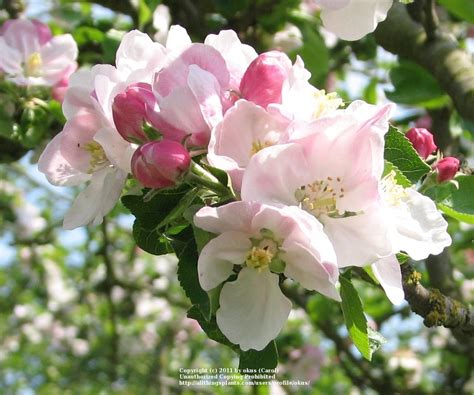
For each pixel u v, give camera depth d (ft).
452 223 2.11
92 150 0.84
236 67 0.80
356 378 2.32
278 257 0.70
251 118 0.71
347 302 0.77
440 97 1.57
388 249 0.70
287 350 2.54
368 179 0.70
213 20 1.84
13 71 1.43
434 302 0.98
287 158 0.68
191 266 0.76
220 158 0.69
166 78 0.74
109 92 0.77
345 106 0.92
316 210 0.71
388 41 1.47
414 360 2.54
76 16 2.03
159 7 1.77
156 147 0.70
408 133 0.96
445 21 2.03
